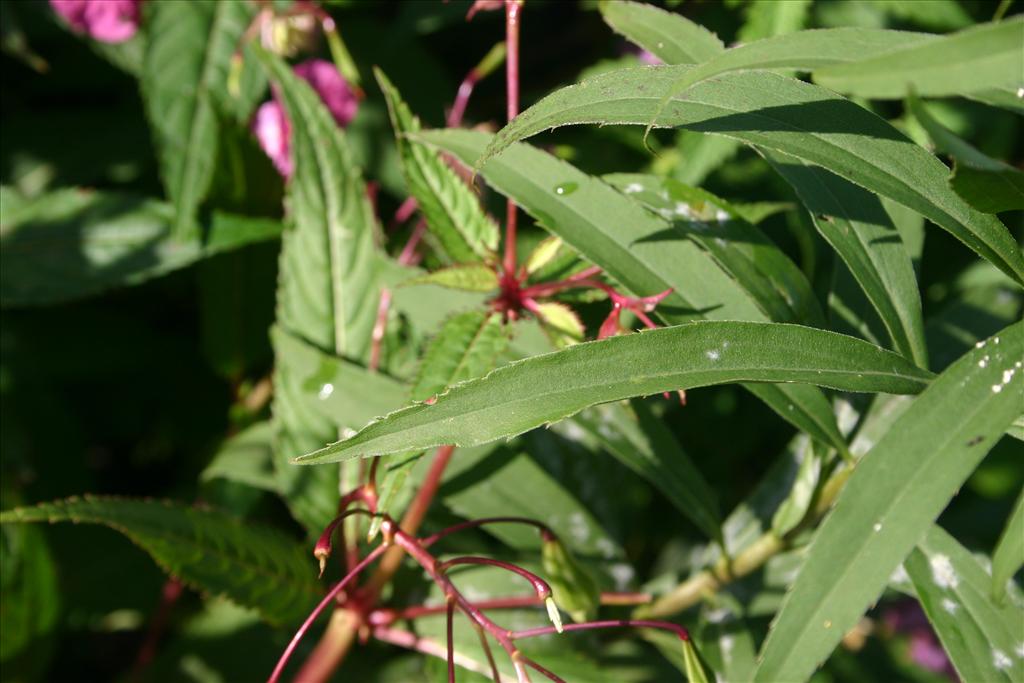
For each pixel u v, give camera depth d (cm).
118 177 88
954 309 78
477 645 75
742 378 66
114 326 88
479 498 78
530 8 90
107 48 85
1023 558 65
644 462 75
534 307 72
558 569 73
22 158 87
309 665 76
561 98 67
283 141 83
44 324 87
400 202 88
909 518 65
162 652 84
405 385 77
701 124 67
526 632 69
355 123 87
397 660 80
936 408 65
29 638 80
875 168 67
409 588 77
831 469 73
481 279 72
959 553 69
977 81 62
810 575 65
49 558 81
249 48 83
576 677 74
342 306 79
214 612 84
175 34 82
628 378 66
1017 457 88
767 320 71
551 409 66
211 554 75
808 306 70
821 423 71
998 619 69
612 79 67
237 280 85
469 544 79
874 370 67
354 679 80
